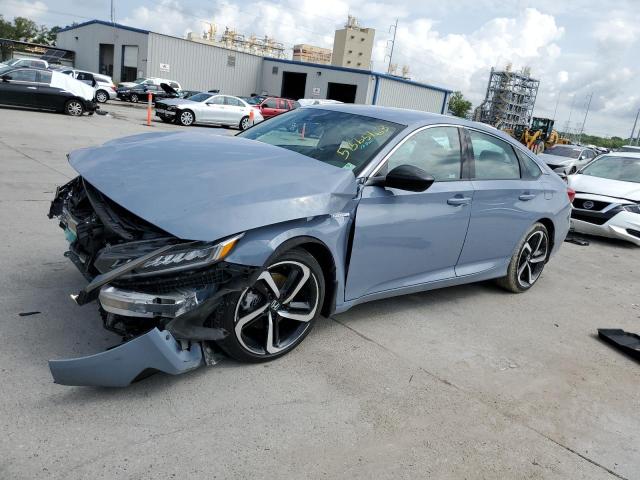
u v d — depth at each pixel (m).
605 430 3.02
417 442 2.65
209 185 2.83
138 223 2.75
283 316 3.12
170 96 29.45
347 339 3.65
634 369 3.88
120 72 45.50
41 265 4.18
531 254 5.17
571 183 8.94
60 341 3.05
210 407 2.67
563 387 3.45
